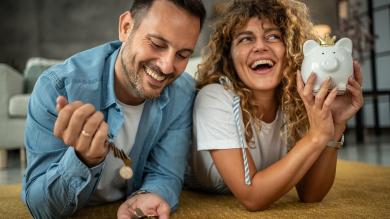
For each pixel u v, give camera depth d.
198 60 2.66
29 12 5.91
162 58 0.87
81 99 0.97
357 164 2.04
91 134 0.73
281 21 1.08
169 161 1.09
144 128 1.06
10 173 2.45
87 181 0.85
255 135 1.14
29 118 0.98
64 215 0.95
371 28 5.57
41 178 0.92
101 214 1.09
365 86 5.82
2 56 5.86
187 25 0.85
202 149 1.07
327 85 0.90
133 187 1.15
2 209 1.25
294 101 1.11
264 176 1.00
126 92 1.01
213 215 1.05
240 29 1.09
